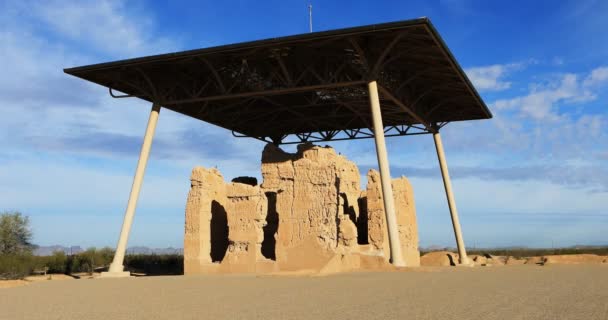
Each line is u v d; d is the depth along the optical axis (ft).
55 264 177.47
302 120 193.77
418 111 169.07
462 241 184.34
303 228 134.92
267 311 54.80
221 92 147.02
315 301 63.00
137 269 185.98
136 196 149.18
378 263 123.24
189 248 137.80
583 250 346.95
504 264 188.24
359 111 182.70
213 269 135.44
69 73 145.89
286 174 138.82
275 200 150.00
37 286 101.96
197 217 138.21
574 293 69.67
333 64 145.89
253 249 134.41
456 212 186.50
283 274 113.39
